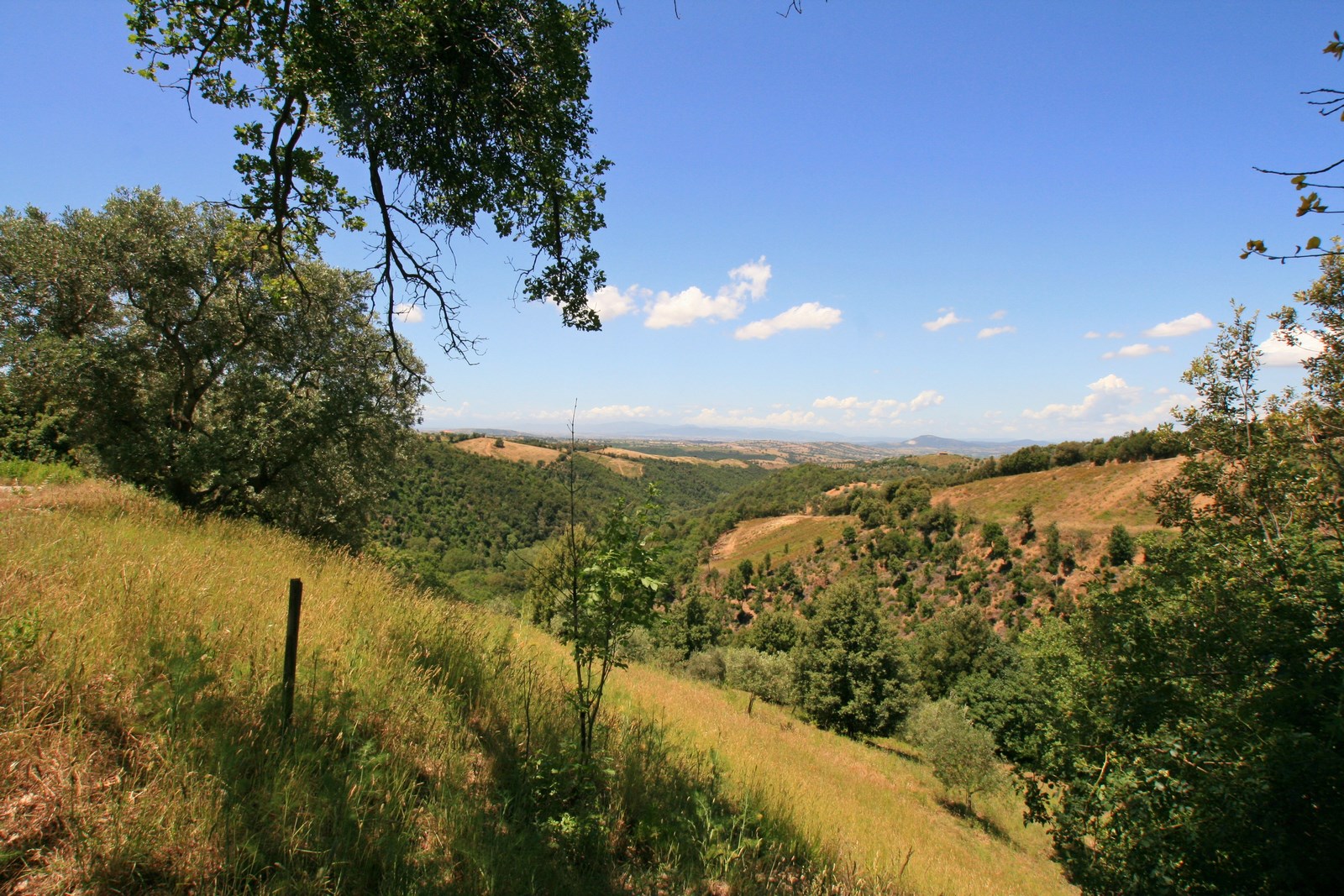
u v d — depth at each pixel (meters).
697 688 23.34
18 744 2.63
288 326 15.47
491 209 6.46
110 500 9.59
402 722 4.20
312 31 4.70
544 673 6.95
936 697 40.91
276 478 16.00
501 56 5.79
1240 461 8.12
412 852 3.02
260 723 3.36
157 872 2.41
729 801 5.36
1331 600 3.88
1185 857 3.96
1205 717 4.18
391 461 18.95
